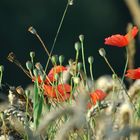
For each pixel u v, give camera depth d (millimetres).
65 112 4098
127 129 3967
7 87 5629
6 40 42469
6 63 35656
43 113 5637
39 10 44844
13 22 44000
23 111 5570
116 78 5746
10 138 5297
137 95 6082
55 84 5734
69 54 42156
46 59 40625
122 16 44562
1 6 44188
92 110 5188
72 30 44062
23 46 42125
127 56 5848
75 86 5625
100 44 43281
